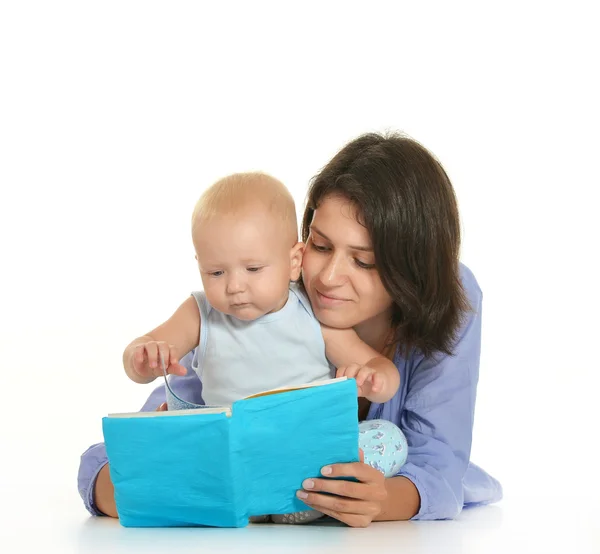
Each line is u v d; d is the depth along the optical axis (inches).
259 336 94.1
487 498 111.1
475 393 101.7
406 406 99.6
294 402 77.0
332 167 92.6
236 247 87.6
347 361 94.6
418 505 90.9
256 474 78.9
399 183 89.7
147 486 79.5
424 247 91.1
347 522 82.1
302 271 93.7
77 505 100.3
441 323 95.5
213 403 96.7
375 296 91.7
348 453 80.0
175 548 72.6
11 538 80.0
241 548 72.3
